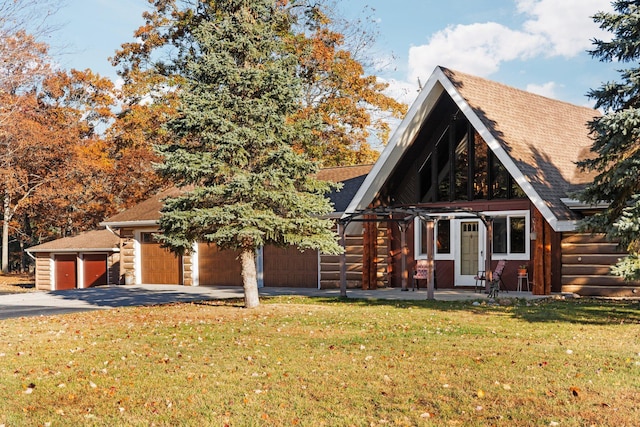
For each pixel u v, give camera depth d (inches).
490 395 272.8
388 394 278.5
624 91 516.7
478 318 520.7
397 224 913.5
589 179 777.6
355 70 1477.6
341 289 747.4
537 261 727.1
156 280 1125.1
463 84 800.9
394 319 523.5
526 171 722.2
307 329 478.0
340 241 780.0
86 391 297.3
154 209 1152.8
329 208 638.5
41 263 1374.3
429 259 693.9
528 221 794.2
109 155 1729.8
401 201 905.5
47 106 1662.2
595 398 265.6
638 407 253.0
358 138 1498.5
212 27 634.8
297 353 375.2
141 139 1473.9
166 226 622.2
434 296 742.5
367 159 1497.3
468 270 856.9
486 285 746.2
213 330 482.6
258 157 630.5
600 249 722.8
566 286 741.9
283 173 605.0
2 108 1322.6
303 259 960.3
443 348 379.6
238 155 601.9
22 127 1371.8
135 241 1143.0
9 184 1427.2
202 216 580.4
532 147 791.7
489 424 237.0
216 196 613.0
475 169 844.6
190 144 635.5
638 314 537.0
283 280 976.9
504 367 322.0
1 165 1416.1
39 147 1488.7
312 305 660.1
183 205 618.8
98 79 1768.0
